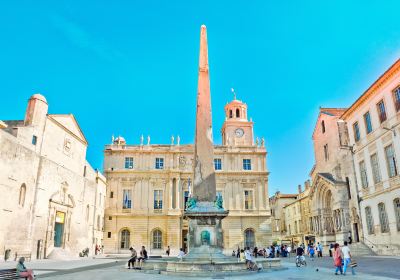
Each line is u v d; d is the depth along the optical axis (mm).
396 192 28531
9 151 29375
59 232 38375
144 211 53750
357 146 35531
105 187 54031
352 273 16297
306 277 14984
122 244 52688
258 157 58000
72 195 40875
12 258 29188
